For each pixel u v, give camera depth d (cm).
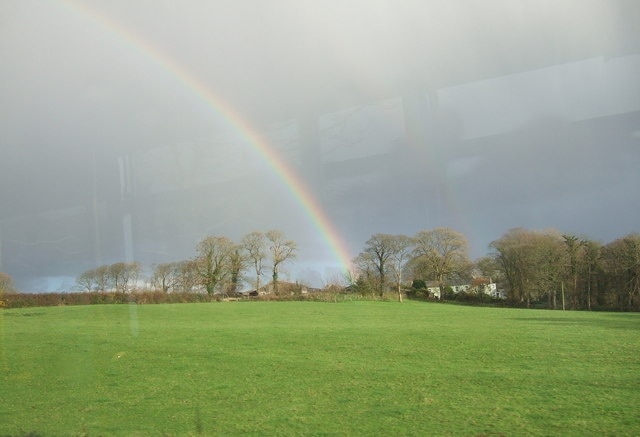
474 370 1351
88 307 3538
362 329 2586
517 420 855
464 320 2650
